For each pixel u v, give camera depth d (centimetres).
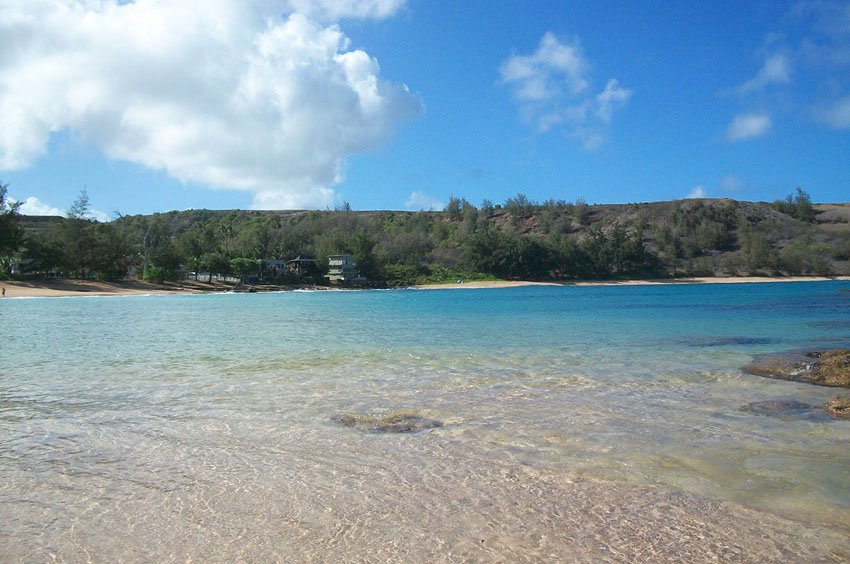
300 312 4350
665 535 553
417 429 929
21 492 670
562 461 767
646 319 3334
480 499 642
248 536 558
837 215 17438
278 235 13912
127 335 2520
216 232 14038
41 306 5244
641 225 16450
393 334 2519
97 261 8594
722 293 7769
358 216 18912
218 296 8012
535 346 2036
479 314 3972
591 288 11244
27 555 523
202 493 666
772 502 628
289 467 753
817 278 12975
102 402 1135
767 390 1226
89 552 529
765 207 18175
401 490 671
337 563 506
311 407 1085
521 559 510
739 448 816
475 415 1016
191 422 980
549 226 17950
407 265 13162
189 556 521
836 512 602
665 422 962
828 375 1344
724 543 537
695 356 1742
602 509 613
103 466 760
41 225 13450
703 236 15488
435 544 539
